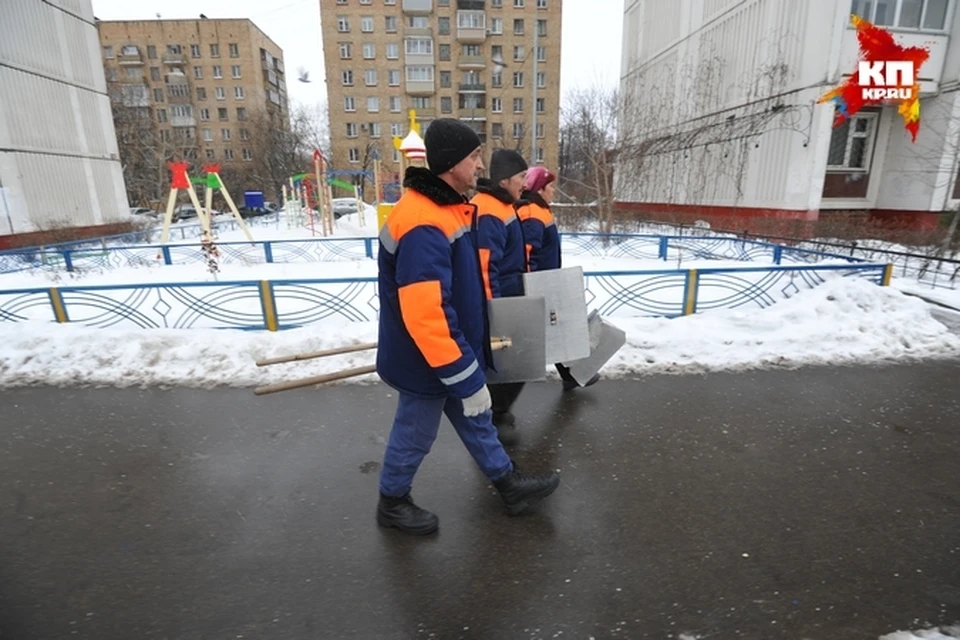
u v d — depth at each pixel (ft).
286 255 42.88
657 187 64.64
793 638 5.76
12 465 9.71
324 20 131.95
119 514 8.22
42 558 7.24
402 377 6.94
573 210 56.65
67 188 62.08
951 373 13.50
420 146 42.45
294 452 10.07
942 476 8.95
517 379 8.29
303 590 6.60
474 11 130.62
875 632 5.82
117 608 6.34
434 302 6.08
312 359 14.42
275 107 186.70
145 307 21.36
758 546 7.25
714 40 53.31
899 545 7.23
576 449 10.01
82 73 65.10
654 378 13.38
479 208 9.29
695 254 38.40
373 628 6.00
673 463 9.46
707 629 5.90
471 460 9.63
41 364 14.25
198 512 8.25
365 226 65.72
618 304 19.90
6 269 39.45
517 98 138.21
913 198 43.19
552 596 6.43
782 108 44.19
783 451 9.82
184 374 13.74
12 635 5.95
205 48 164.66
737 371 13.74
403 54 134.10
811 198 42.50
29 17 57.16
